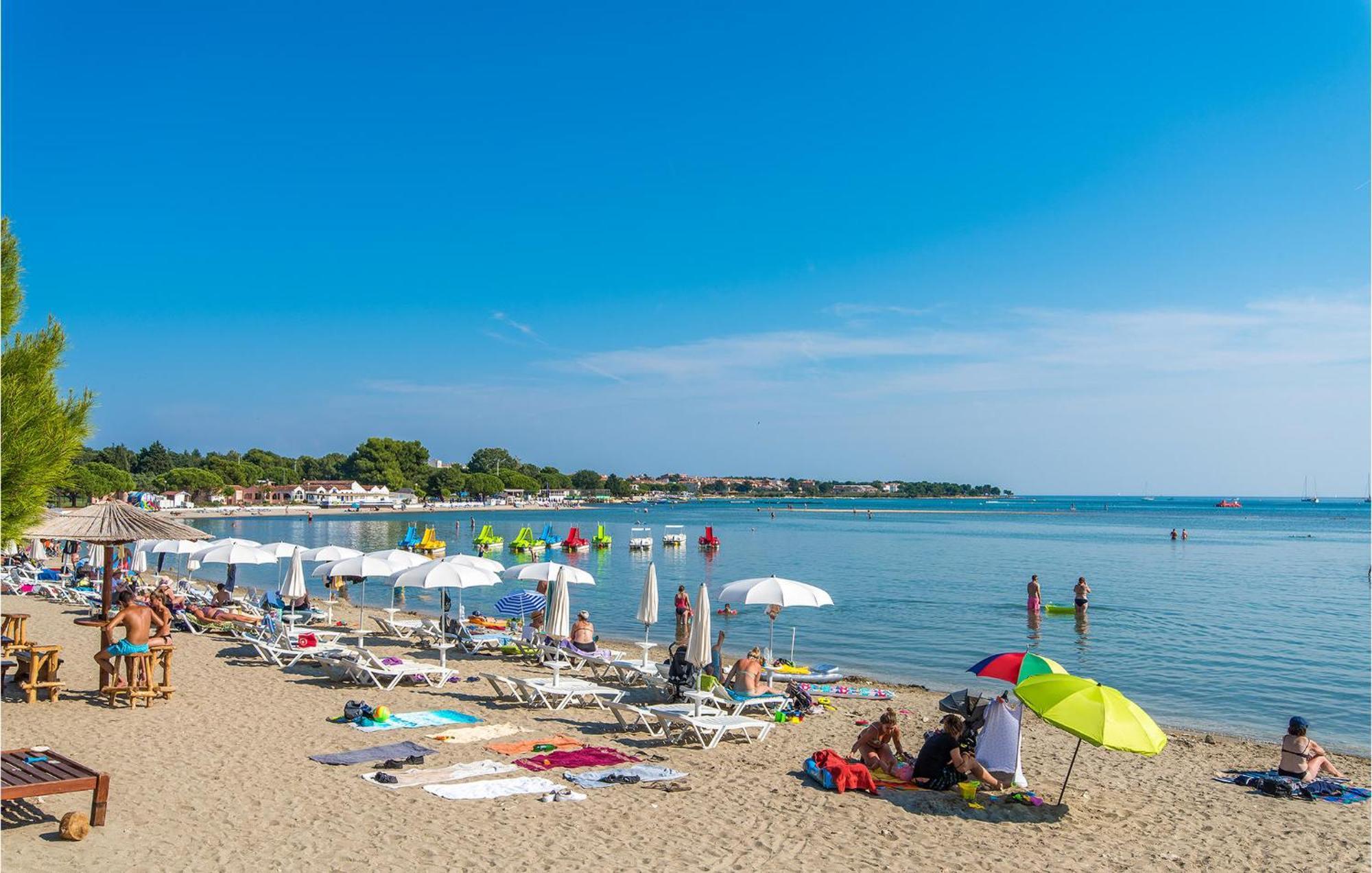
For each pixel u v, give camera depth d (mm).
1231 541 80062
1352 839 9922
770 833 9164
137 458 174875
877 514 172125
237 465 175875
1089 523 126750
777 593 16109
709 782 10883
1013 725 11195
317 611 25359
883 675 21203
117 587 28297
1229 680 20609
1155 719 17266
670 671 15648
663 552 63344
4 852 7543
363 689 15766
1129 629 27828
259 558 23531
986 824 9883
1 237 10352
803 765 11930
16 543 10250
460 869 7828
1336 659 23062
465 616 28547
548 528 66812
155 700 14203
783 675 18484
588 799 9930
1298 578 44750
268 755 11219
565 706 15008
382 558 21266
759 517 151375
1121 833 9891
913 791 10828
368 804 9438
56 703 13602
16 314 10375
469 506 194625
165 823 8547
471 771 10797
